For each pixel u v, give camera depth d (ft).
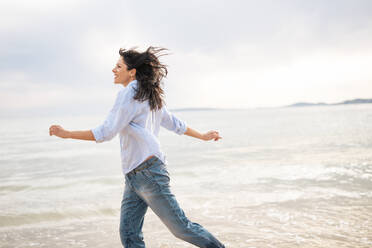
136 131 5.78
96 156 36.78
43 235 10.46
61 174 24.34
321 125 94.48
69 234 10.52
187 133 7.39
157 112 6.29
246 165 24.82
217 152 35.94
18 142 71.10
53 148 51.24
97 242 9.79
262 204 13.43
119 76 6.21
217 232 10.19
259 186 16.90
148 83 5.95
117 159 33.17
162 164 5.98
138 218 6.33
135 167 5.87
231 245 9.08
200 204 13.65
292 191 15.47
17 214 12.81
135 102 5.73
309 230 10.21
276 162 25.63
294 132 67.31
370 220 11.05
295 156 28.99
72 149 47.91
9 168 28.76
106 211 13.21
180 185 17.81
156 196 5.84
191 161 28.94
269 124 118.21
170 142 55.77
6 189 18.35
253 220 11.38
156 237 9.98
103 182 19.77
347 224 10.69
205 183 18.19
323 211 12.16
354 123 98.07
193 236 5.96
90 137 5.38
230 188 16.65
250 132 74.49
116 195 16.08
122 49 6.33
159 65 6.25
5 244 9.65
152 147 5.84
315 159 26.32
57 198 15.70
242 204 13.51
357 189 15.44
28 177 23.34
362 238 9.43
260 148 38.11
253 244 9.13
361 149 32.27
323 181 17.52
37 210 13.39
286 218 11.50
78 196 16.05
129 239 6.23
